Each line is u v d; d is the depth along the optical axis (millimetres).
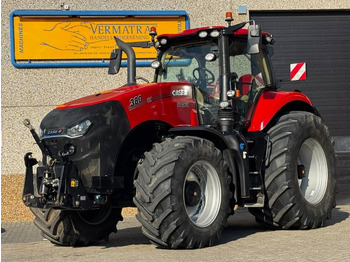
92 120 7352
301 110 9375
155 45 8750
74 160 7332
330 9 13062
